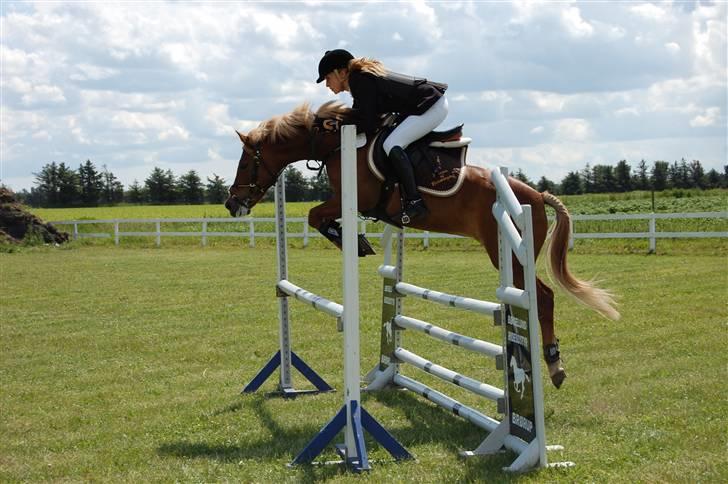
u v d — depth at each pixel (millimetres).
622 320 9117
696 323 8719
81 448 5070
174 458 4758
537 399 4246
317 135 5766
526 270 4254
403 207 5516
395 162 5414
